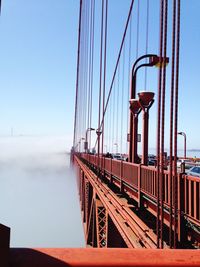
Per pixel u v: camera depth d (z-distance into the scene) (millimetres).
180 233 5992
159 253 1212
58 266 1091
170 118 4469
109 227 11609
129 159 14445
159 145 4891
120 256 1168
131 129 14539
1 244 1039
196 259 1161
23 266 1074
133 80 13883
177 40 4480
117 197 11930
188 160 31656
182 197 6180
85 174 27266
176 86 4453
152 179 8367
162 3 5098
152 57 13398
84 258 1141
